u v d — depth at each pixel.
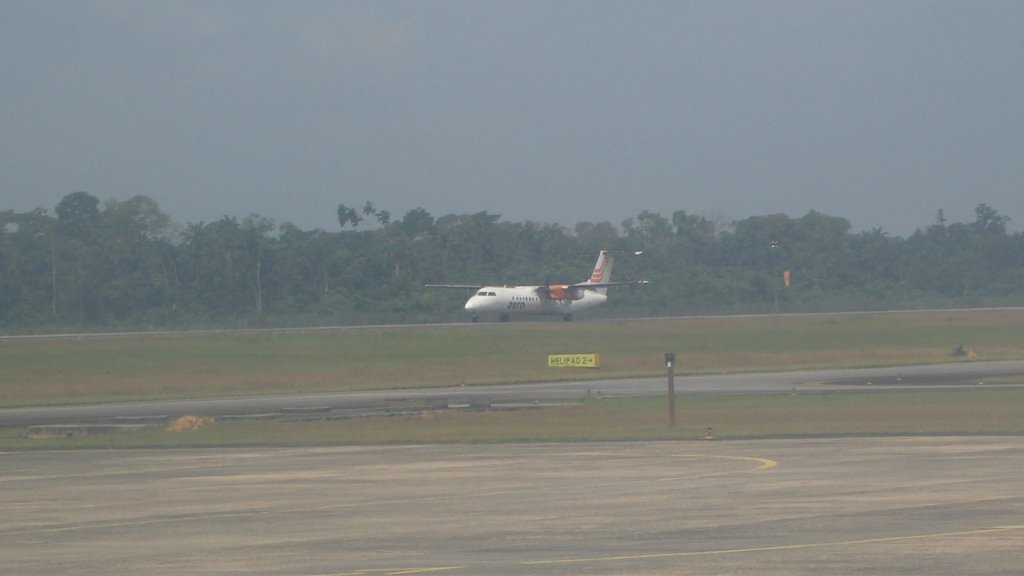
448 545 55.25
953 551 50.16
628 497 69.88
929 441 100.31
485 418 138.12
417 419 139.62
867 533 55.25
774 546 52.56
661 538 55.56
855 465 83.50
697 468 84.25
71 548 56.69
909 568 46.78
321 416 144.88
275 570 50.03
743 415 132.75
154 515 67.25
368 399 172.12
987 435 104.88
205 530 61.41
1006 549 50.44
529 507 66.81
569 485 76.31
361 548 55.00
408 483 79.62
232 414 150.12
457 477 82.44
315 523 62.91
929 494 67.88
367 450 105.25
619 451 98.75
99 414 157.50
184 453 106.62
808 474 78.81
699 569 47.75
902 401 146.00
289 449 108.00
